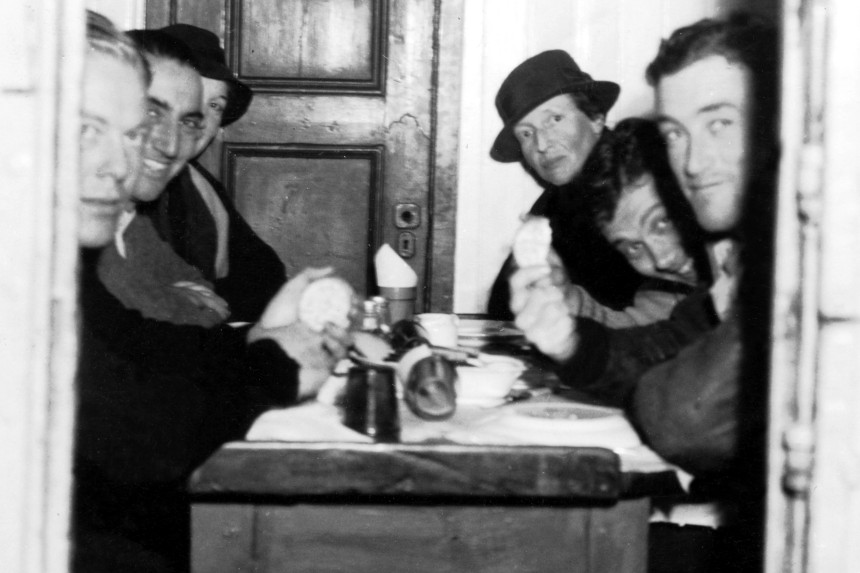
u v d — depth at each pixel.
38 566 0.84
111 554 1.06
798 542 0.86
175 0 2.72
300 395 1.16
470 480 0.97
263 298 2.43
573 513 1.00
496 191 2.80
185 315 1.45
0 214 0.83
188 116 1.93
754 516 1.20
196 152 2.40
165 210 2.12
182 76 1.89
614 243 1.76
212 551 0.98
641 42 2.59
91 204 1.20
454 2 2.77
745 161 1.32
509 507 1.00
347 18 2.78
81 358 1.06
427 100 2.80
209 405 1.08
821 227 0.83
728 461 1.10
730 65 1.37
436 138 2.80
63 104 0.83
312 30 2.78
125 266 1.36
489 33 2.78
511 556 0.99
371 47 2.79
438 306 2.82
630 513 1.00
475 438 1.05
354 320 1.23
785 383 0.86
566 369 1.23
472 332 1.88
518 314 1.24
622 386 1.22
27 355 0.83
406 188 2.82
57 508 0.85
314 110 2.80
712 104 1.37
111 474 1.05
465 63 2.79
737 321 1.14
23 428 0.84
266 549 0.98
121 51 1.23
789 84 0.84
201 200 2.30
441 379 1.14
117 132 1.21
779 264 0.85
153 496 1.08
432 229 2.82
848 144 0.82
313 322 1.19
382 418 1.06
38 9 0.82
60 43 0.83
